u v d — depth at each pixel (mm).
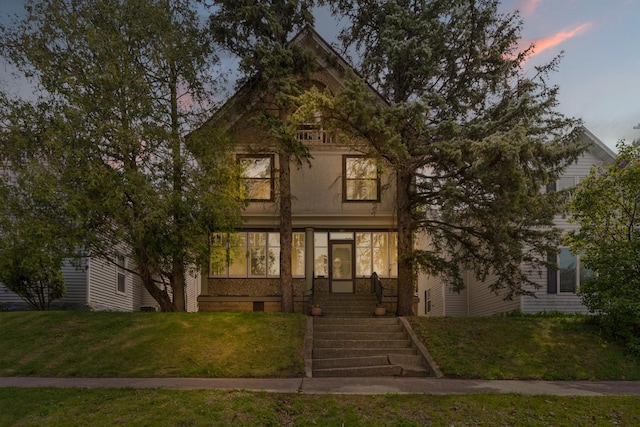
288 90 16312
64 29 15039
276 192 20844
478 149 13641
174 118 16594
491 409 9422
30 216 14250
